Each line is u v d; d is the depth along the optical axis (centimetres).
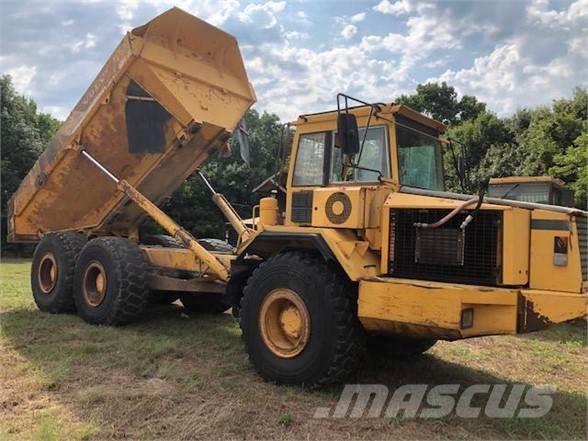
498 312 399
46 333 633
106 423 373
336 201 474
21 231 873
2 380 458
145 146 689
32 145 2536
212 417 389
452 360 579
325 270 458
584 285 411
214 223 2250
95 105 697
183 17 661
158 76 648
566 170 1623
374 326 437
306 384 450
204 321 734
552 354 618
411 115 518
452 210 430
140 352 553
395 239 460
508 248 407
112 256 674
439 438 372
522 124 2850
